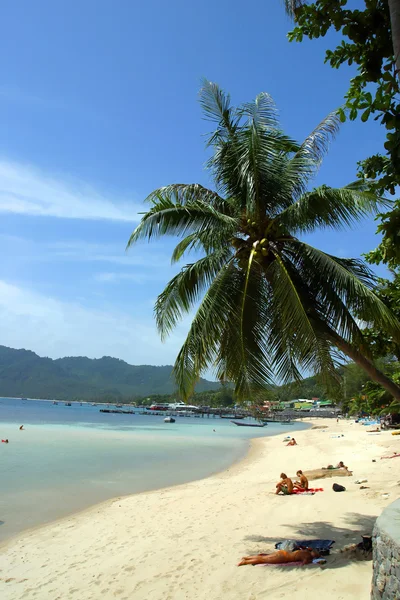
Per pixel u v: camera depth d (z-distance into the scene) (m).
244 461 27.64
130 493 17.11
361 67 5.17
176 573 7.72
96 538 10.66
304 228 9.64
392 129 4.48
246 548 8.72
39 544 10.45
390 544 3.57
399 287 10.21
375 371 9.20
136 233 9.66
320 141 9.53
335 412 111.12
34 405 182.75
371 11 4.91
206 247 10.16
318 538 9.01
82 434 44.97
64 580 8.02
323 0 5.03
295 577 6.80
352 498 12.49
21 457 25.69
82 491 17.11
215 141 10.48
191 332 9.22
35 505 14.70
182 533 10.38
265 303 9.84
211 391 139.75
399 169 4.35
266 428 75.88
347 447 30.94
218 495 15.08
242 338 9.09
